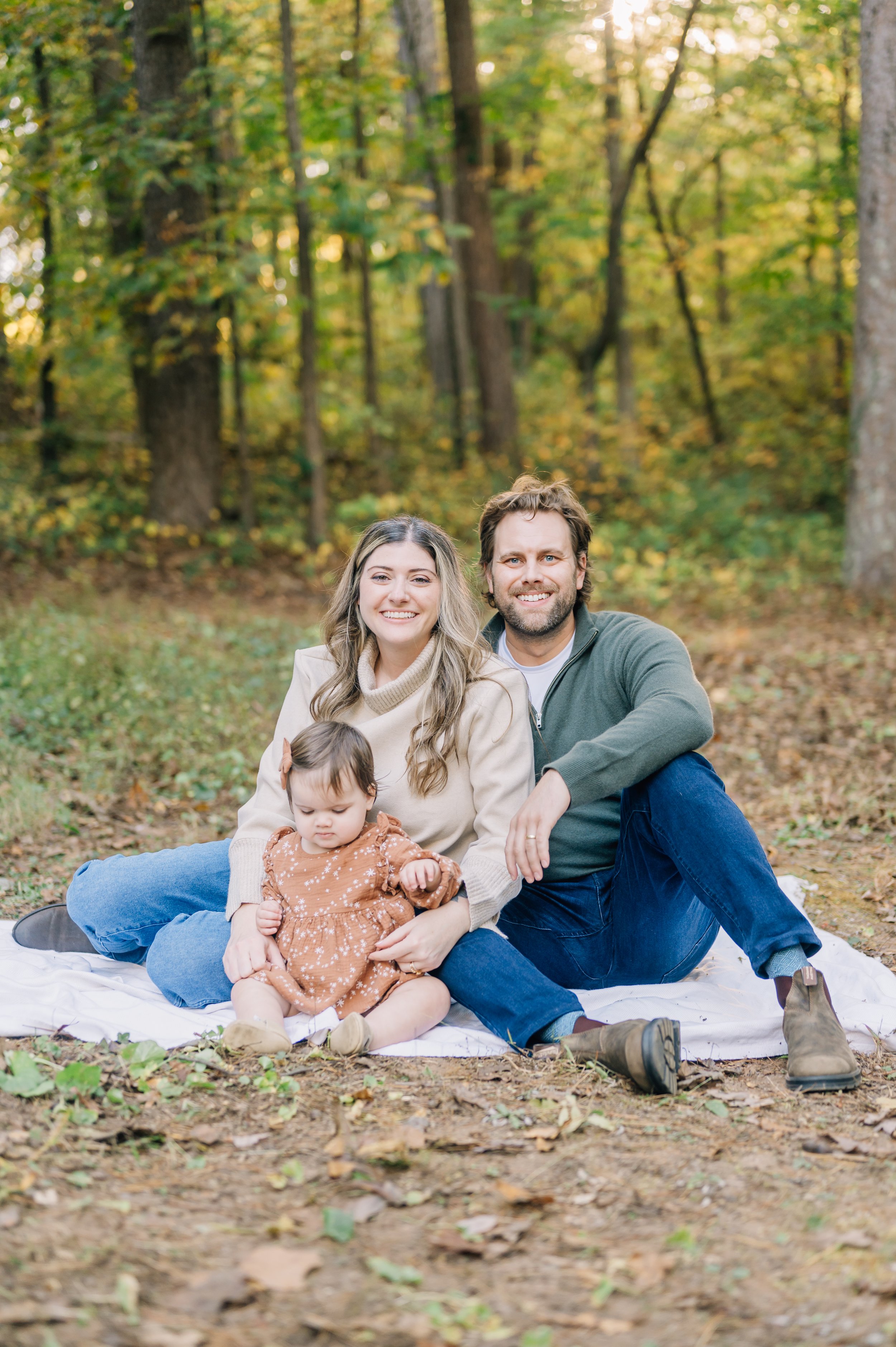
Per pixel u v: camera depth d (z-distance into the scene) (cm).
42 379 1366
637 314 1898
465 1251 182
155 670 700
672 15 1383
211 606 1015
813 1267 179
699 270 2067
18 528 1190
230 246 1081
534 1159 219
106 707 643
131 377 1518
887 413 1101
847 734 661
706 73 1507
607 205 1716
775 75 1456
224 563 1191
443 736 291
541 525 310
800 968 268
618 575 1203
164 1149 220
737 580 1212
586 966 312
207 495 1282
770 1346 158
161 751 587
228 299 1179
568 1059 265
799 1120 241
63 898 396
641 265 1962
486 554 326
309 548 1255
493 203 1931
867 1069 271
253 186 1146
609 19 1435
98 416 1631
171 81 1009
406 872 275
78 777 555
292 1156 218
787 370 1980
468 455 1564
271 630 905
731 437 1880
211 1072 256
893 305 1084
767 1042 282
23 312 1225
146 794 532
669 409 2023
